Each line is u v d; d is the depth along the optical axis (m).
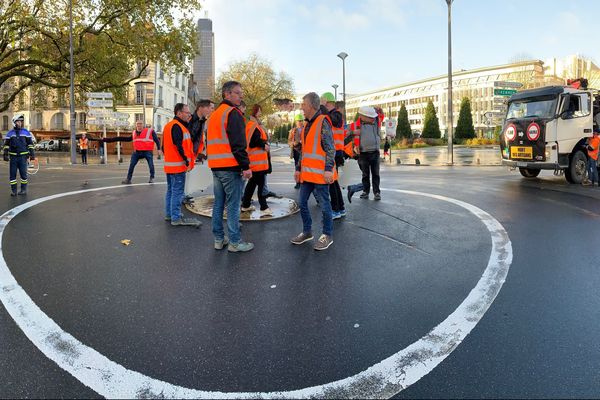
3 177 13.75
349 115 151.00
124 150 47.12
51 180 12.66
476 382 2.37
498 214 6.90
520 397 2.24
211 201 8.21
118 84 26.55
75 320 3.13
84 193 9.51
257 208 7.47
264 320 3.16
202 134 7.72
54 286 3.81
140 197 8.90
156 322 3.11
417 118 119.00
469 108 60.97
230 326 3.06
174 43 25.38
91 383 2.36
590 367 2.50
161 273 4.18
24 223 6.35
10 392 2.27
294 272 4.21
